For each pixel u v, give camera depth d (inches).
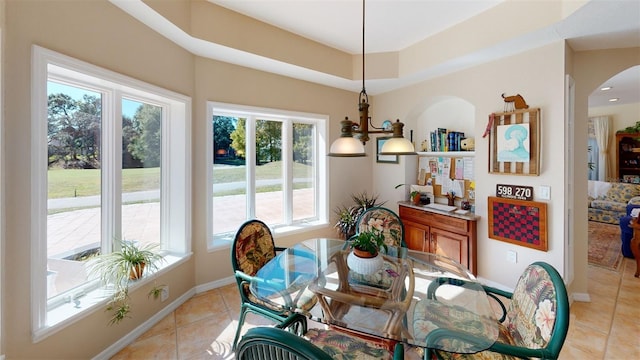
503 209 100.1
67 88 66.8
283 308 60.2
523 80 94.9
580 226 97.3
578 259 97.8
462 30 98.5
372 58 126.4
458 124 129.0
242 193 121.7
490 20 90.2
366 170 157.5
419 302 58.7
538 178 92.2
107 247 76.9
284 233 127.1
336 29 105.7
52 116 63.7
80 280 69.9
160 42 84.7
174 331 82.2
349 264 69.7
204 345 76.2
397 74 124.4
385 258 82.4
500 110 101.1
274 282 68.0
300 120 136.9
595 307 93.3
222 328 84.1
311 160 143.8
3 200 49.6
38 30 53.9
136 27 76.2
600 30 80.6
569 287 93.5
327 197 142.0
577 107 95.9
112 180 77.6
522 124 93.9
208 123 104.7
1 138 49.0
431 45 109.7
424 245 127.3
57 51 57.2
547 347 41.7
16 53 50.7
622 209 200.1
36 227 54.0
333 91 141.1
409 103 137.6
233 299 101.5
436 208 123.3
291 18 98.3
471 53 96.9
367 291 63.4
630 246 125.3
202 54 100.2
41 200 55.2
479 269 108.7
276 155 131.3
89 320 65.8
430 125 140.7
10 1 49.9
